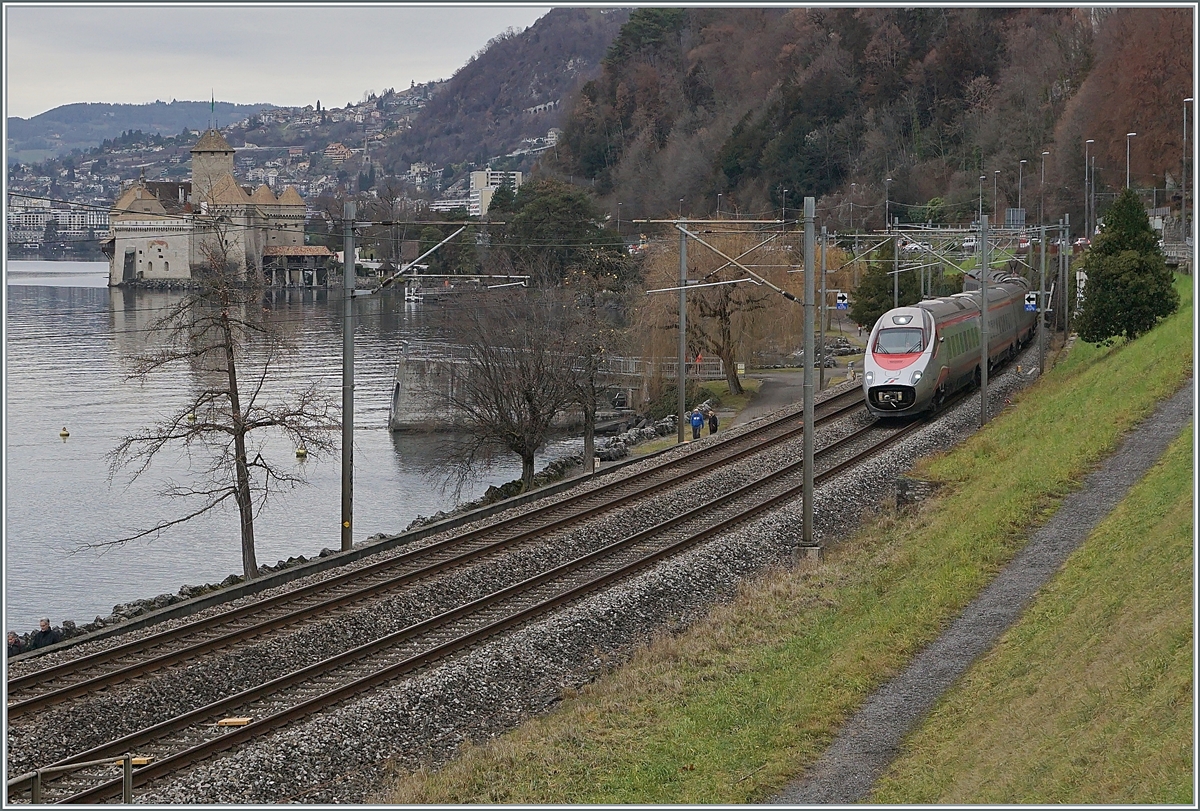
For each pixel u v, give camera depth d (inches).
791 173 5900.6
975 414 1899.6
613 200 6727.4
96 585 1633.9
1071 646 705.6
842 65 6250.0
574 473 2073.1
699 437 2092.8
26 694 833.5
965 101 5664.4
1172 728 541.6
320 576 1139.9
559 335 2094.0
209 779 692.7
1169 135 3624.5
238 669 896.9
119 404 2881.4
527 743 753.6
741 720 746.8
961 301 2149.4
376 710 797.9
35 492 2132.1
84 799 669.9
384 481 2298.2
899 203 5324.8
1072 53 5241.1
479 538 1280.8
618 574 1139.3
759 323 2598.4
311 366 3408.0
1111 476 1140.5
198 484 2223.2
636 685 852.6
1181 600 673.6
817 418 2016.5
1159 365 1504.7
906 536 1159.6
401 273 1379.2
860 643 833.5
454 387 2456.9
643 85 7470.5
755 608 1002.1
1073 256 3646.7
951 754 628.1
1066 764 557.0
